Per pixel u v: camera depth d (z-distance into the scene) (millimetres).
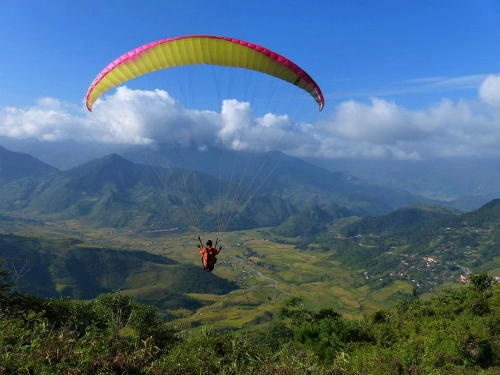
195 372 6836
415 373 9680
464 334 12336
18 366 5496
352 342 16578
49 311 8984
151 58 10672
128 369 6043
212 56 10633
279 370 7078
